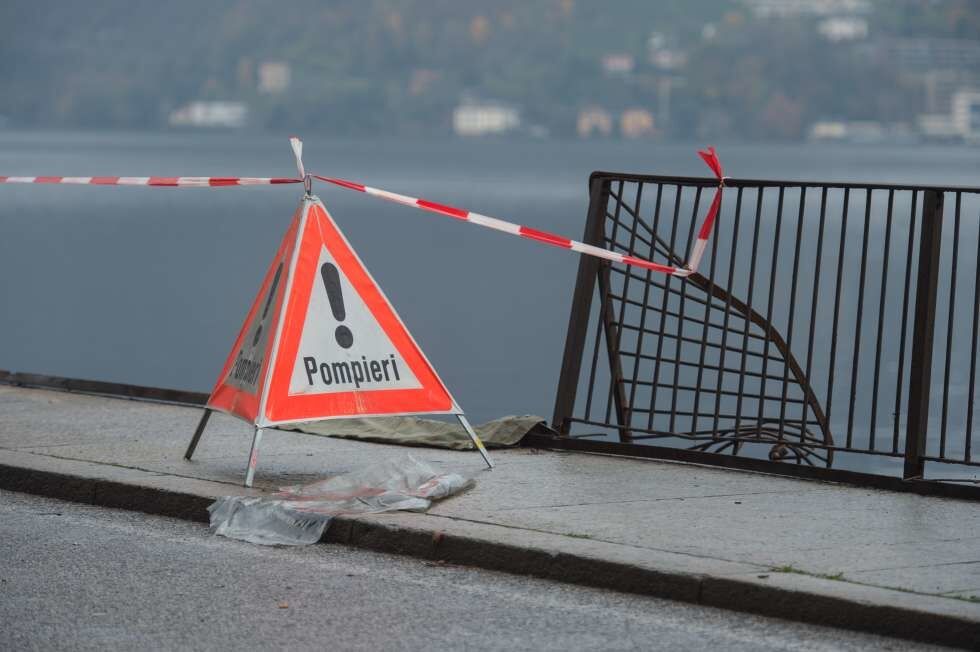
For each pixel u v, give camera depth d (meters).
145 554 13.63
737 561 12.56
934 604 11.25
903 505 15.00
